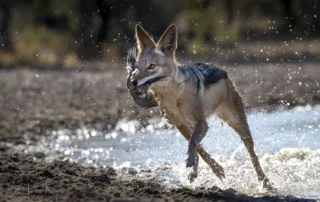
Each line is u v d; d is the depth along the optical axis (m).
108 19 121.00
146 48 31.44
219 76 33.53
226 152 39.91
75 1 131.50
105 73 91.81
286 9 147.25
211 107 33.12
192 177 31.44
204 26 122.69
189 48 113.31
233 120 34.88
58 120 55.34
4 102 67.00
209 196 28.72
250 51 116.12
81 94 71.12
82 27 129.62
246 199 28.75
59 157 40.25
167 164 38.16
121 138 46.84
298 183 32.56
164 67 30.98
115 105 62.12
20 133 49.94
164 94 31.73
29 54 112.31
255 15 152.62
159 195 28.78
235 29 133.75
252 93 66.38
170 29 31.34
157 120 53.50
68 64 105.88
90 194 28.02
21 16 126.50
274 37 138.88
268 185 31.97
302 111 55.19
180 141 45.00
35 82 83.94
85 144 45.12
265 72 85.75
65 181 31.73
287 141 43.12
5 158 38.84
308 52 112.88
